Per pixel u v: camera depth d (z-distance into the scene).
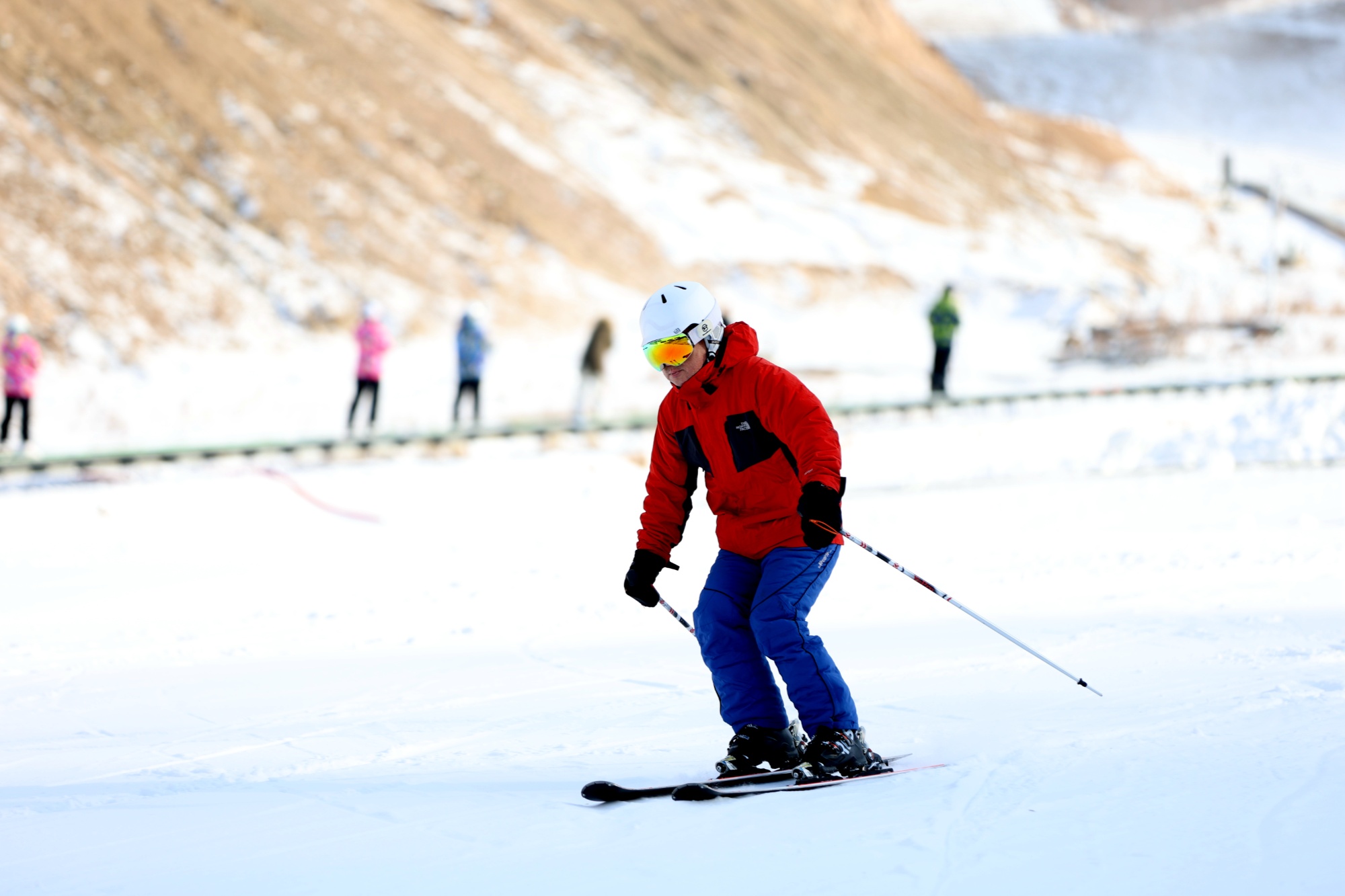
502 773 13.05
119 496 40.16
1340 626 18.00
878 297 119.81
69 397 60.81
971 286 125.88
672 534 13.24
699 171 127.56
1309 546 25.33
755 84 152.38
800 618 12.23
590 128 126.19
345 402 63.62
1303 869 9.05
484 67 125.81
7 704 17.62
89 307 71.94
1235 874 9.02
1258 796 10.62
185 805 12.29
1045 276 136.88
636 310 99.75
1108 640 18.05
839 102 162.62
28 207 75.62
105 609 25.89
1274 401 47.31
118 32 92.62
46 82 85.88
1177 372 79.44
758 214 126.12
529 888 9.49
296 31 106.25
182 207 84.62
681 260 113.06
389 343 51.94
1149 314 100.56
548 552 31.39
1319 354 91.06
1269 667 15.66
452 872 9.92
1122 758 12.02
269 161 92.06
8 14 87.75
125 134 86.75
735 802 11.52
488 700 16.66
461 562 30.27
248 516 37.91
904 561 26.80
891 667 17.20
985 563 26.05
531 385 69.62
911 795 11.38
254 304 80.06
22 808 12.34
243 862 10.40
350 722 15.77
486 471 43.69
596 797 11.77
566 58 137.75
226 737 15.28
